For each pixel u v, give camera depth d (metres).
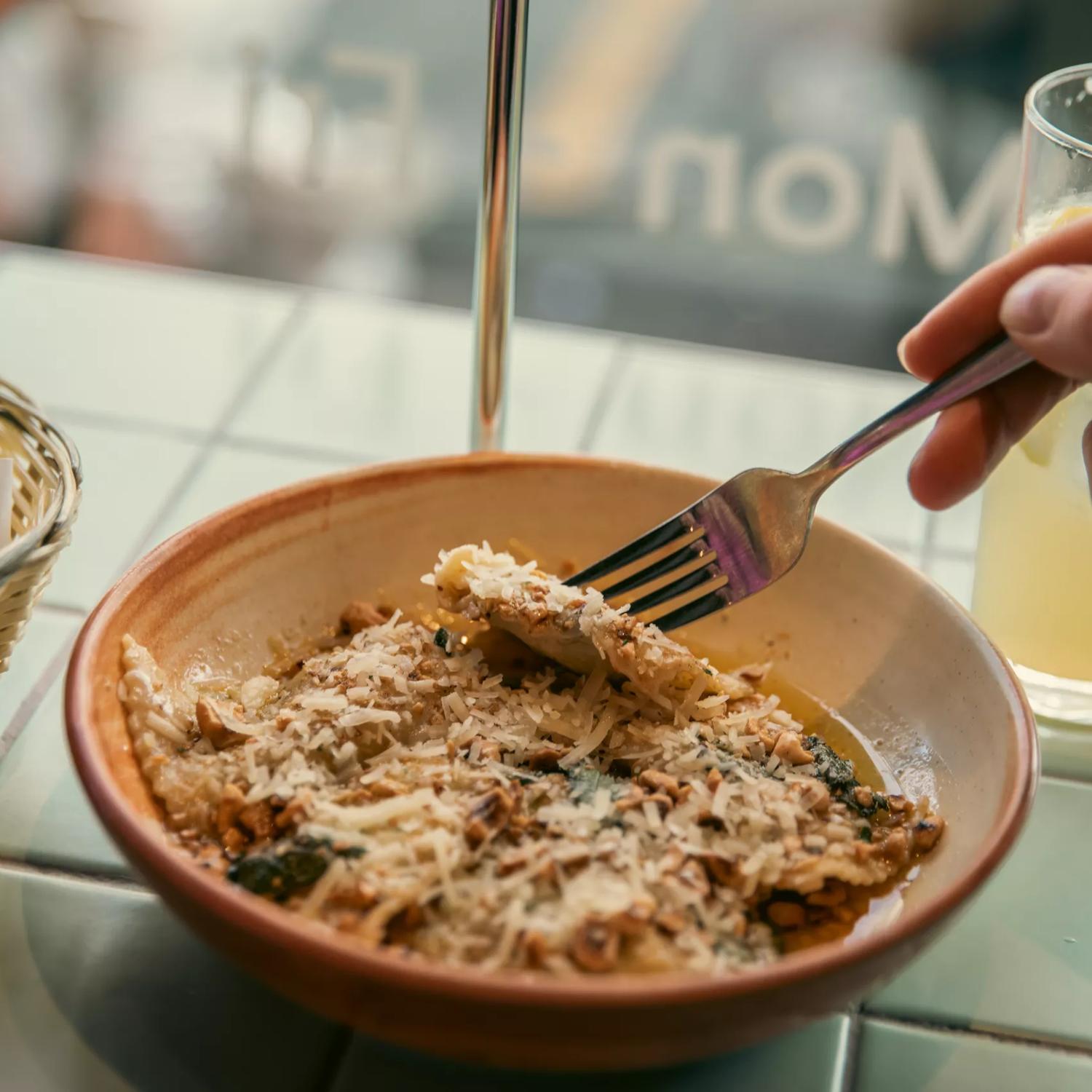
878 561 0.60
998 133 1.09
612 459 0.62
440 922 0.50
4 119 1.12
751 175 1.09
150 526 0.68
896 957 0.47
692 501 0.62
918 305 1.04
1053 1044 0.52
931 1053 0.52
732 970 0.49
